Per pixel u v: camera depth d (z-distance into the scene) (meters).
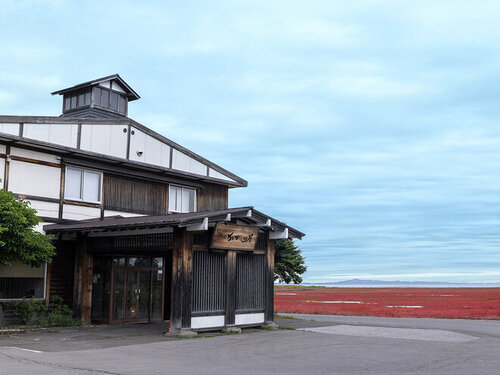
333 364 9.45
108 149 18.31
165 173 20.45
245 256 15.60
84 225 14.78
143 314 17.56
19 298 15.64
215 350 11.09
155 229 14.45
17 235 13.27
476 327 17.61
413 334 14.62
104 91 21.36
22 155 16.03
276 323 17.50
